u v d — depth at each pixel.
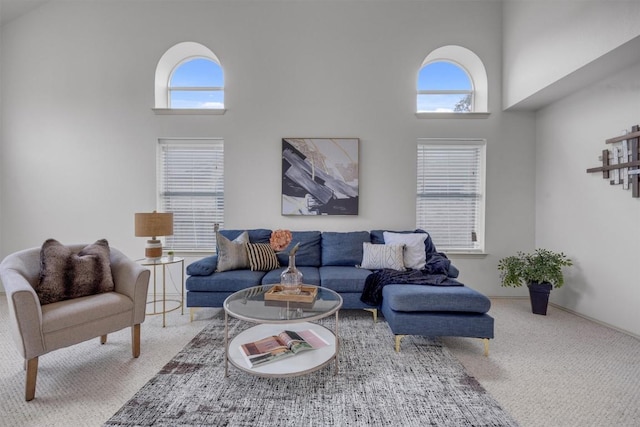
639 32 1.96
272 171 3.44
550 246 3.22
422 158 3.55
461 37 3.40
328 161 3.41
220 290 2.62
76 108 3.40
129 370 1.85
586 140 2.79
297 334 1.96
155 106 3.44
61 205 3.41
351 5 3.41
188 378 1.75
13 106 3.39
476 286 3.43
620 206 2.50
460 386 1.68
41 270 1.88
